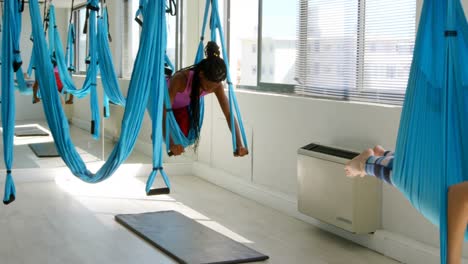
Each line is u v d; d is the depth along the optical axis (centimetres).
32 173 667
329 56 514
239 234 493
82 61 640
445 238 199
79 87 642
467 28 235
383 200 452
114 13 673
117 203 592
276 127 577
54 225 509
